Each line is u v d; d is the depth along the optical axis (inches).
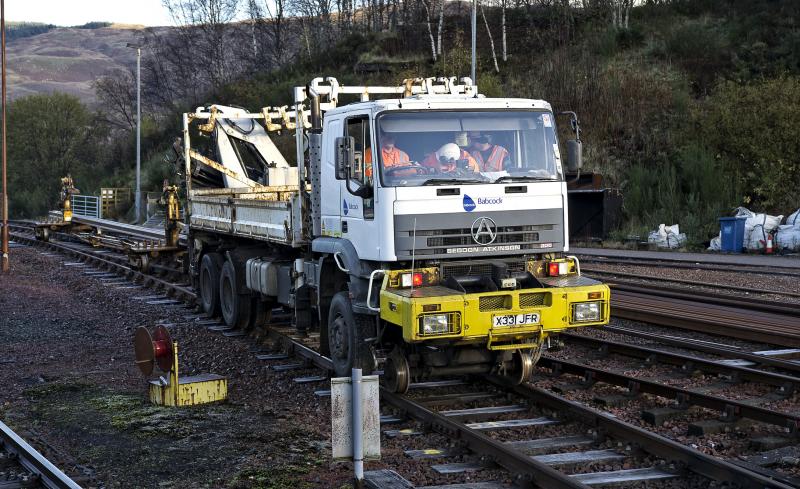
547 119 371.9
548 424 329.4
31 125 2797.7
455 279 345.4
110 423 348.2
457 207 350.9
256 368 450.9
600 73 1503.4
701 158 1195.3
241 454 303.6
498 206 356.5
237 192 629.3
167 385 375.2
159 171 2020.2
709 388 380.2
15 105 2829.7
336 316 397.7
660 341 482.3
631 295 666.2
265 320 548.4
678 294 651.5
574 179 375.6
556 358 451.8
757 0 1675.7
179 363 468.8
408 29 2138.3
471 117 360.2
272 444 312.8
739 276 785.6
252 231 515.8
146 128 2534.5
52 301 691.4
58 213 1350.9
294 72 2089.1
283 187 641.6
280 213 466.3
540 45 1888.5
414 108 353.1
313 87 439.8
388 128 349.7
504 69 1785.2
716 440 303.4
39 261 1005.8
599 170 1320.1
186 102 2400.3
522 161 365.1
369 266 364.5
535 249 362.6
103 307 668.1
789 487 235.5
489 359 370.6
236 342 520.7
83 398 391.2
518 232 359.3
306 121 617.3
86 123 2901.1
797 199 1099.3
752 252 1013.8
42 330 564.1
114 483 275.7
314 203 417.7
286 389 405.1
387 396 367.9
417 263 350.3
